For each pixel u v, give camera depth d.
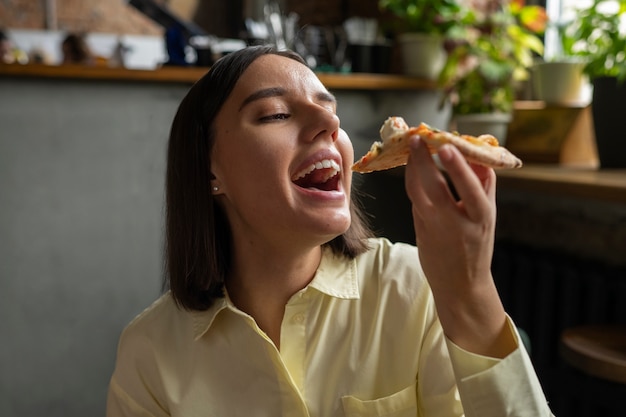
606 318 2.07
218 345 0.98
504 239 2.68
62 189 2.39
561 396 2.16
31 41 2.69
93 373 2.54
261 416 0.95
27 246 2.37
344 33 2.76
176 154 0.96
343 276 0.98
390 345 0.96
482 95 2.53
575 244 2.40
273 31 2.57
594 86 2.20
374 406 0.93
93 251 2.47
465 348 0.74
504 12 2.59
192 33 2.51
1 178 2.30
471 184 0.65
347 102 2.68
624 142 2.16
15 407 2.43
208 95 0.92
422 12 2.68
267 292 0.96
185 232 0.97
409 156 0.70
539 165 2.44
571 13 2.64
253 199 0.88
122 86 2.41
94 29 2.78
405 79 2.66
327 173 0.92
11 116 2.29
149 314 1.06
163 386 1.00
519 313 2.30
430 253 0.71
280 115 0.87
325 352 0.96
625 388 1.71
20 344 2.41
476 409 0.74
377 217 2.78
